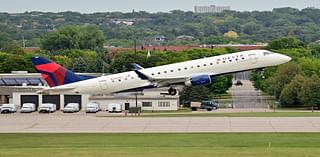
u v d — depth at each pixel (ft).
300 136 433.89
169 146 390.83
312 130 464.24
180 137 434.71
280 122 515.50
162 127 492.13
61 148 379.35
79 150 357.82
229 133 452.35
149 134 452.35
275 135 440.04
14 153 342.44
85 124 519.60
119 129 483.10
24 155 332.60
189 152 341.00
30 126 508.94
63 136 445.78
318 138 424.05
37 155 332.19
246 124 504.84
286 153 334.44
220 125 499.92
